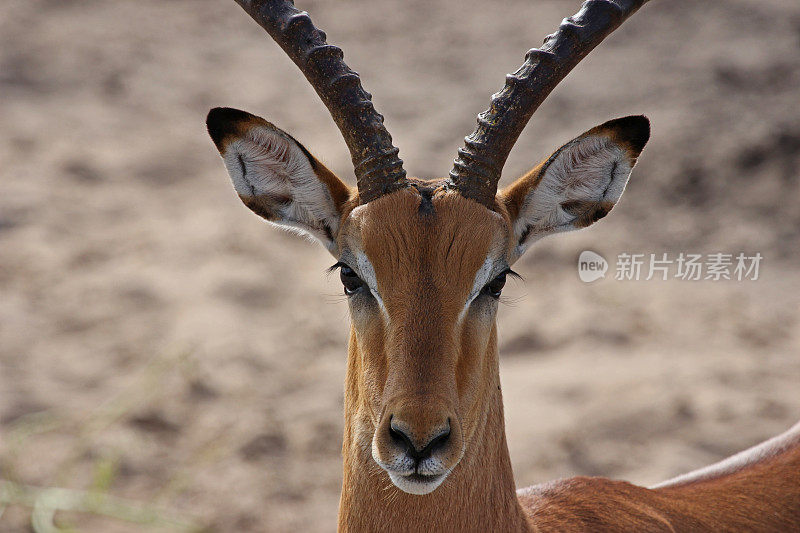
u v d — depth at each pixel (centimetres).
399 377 762
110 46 3762
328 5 4288
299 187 904
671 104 3178
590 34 869
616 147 902
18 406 1819
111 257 2461
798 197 2719
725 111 3095
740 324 2212
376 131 841
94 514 1555
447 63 3734
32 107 3247
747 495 1044
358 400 846
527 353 2130
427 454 746
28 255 2417
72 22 3931
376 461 777
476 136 842
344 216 871
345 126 851
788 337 2162
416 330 773
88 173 2889
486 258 817
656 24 3741
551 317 2256
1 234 2505
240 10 4266
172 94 3462
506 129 842
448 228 803
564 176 903
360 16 4172
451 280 794
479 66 3688
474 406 813
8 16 3900
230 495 1630
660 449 1741
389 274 799
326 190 890
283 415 1864
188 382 1944
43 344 2055
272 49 3941
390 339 785
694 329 2197
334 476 1698
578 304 2316
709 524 1000
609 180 932
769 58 3362
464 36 3956
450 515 825
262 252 2566
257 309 2283
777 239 2570
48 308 2198
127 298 2267
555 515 946
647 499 1007
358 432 832
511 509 875
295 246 2628
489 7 4241
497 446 861
